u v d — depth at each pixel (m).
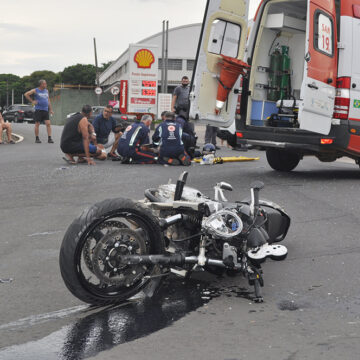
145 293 3.82
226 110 8.70
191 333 3.22
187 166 10.65
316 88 8.00
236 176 9.08
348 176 9.23
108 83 83.81
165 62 30.88
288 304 3.67
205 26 8.19
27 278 4.31
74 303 3.78
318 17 7.93
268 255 3.80
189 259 3.74
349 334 3.17
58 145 16.31
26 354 2.99
